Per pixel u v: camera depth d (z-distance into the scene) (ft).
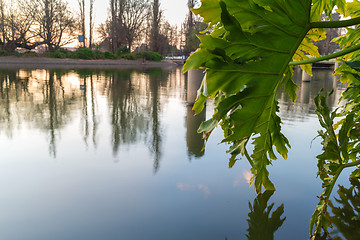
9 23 100.27
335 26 3.56
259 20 3.58
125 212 6.00
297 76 53.98
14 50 104.06
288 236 5.14
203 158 9.55
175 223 5.58
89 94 27.27
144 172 8.25
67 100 23.13
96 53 120.16
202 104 4.78
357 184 7.47
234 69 3.80
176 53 198.59
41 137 11.96
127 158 9.45
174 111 18.98
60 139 11.69
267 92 4.20
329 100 23.15
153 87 35.65
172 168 8.59
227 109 4.28
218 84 3.87
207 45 3.59
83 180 7.63
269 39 3.67
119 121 15.60
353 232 5.20
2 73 51.62
